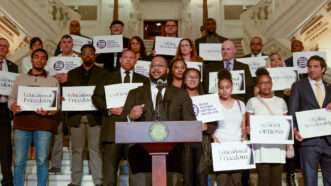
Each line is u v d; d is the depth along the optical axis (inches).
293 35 407.5
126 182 226.4
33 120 204.8
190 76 196.2
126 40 289.9
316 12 357.7
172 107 164.7
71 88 220.4
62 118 235.6
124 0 629.0
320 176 226.7
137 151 159.0
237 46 561.0
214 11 627.2
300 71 259.3
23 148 205.0
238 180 186.1
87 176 228.7
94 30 612.7
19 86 205.3
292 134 188.5
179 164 161.8
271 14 466.0
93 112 221.3
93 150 219.3
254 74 262.1
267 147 192.9
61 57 249.6
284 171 235.3
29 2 379.2
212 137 189.5
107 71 231.1
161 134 129.5
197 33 629.9
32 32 384.2
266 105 198.5
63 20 471.2
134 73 213.5
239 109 192.9
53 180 232.5
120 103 200.8
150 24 677.9
